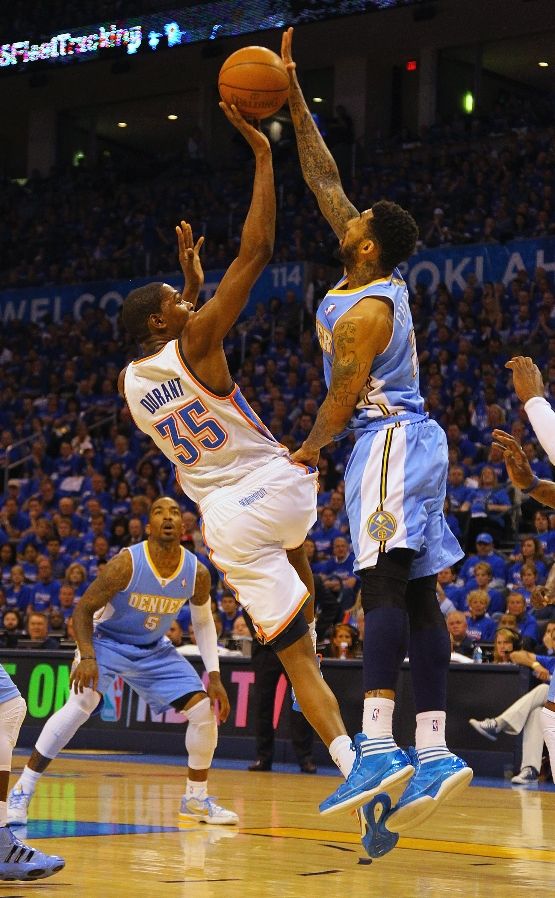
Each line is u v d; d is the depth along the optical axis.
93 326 48.50
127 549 14.05
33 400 46.84
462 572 28.75
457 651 23.88
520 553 29.23
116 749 25.88
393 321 9.04
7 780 9.05
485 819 14.43
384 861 10.45
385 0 47.59
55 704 25.91
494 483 31.88
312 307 44.06
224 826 13.04
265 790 17.77
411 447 8.98
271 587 8.82
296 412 38.44
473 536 31.25
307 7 49.34
